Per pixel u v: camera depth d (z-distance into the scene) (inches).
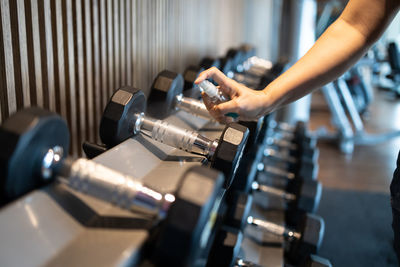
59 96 46.3
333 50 34.8
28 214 21.8
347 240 85.4
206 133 49.6
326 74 34.9
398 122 212.8
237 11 157.8
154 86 47.1
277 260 60.5
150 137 38.4
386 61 273.4
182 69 95.8
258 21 166.2
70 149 49.9
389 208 103.1
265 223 58.2
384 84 323.3
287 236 57.2
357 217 97.3
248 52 112.4
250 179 63.7
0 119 38.0
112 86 58.8
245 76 99.4
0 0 35.5
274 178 98.7
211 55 126.7
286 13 161.3
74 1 47.4
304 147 95.0
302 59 35.6
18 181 22.1
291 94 34.9
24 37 39.4
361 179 126.0
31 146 21.9
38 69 41.9
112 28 57.2
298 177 77.4
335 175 129.0
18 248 20.1
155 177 32.5
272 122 118.3
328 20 151.6
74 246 21.5
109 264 19.7
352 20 35.3
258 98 33.7
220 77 33.9
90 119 53.4
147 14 70.4
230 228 46.6
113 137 34.6
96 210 24.5
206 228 21.4
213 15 124.7
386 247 83.0
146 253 21.9
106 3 54.9
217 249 43.7
